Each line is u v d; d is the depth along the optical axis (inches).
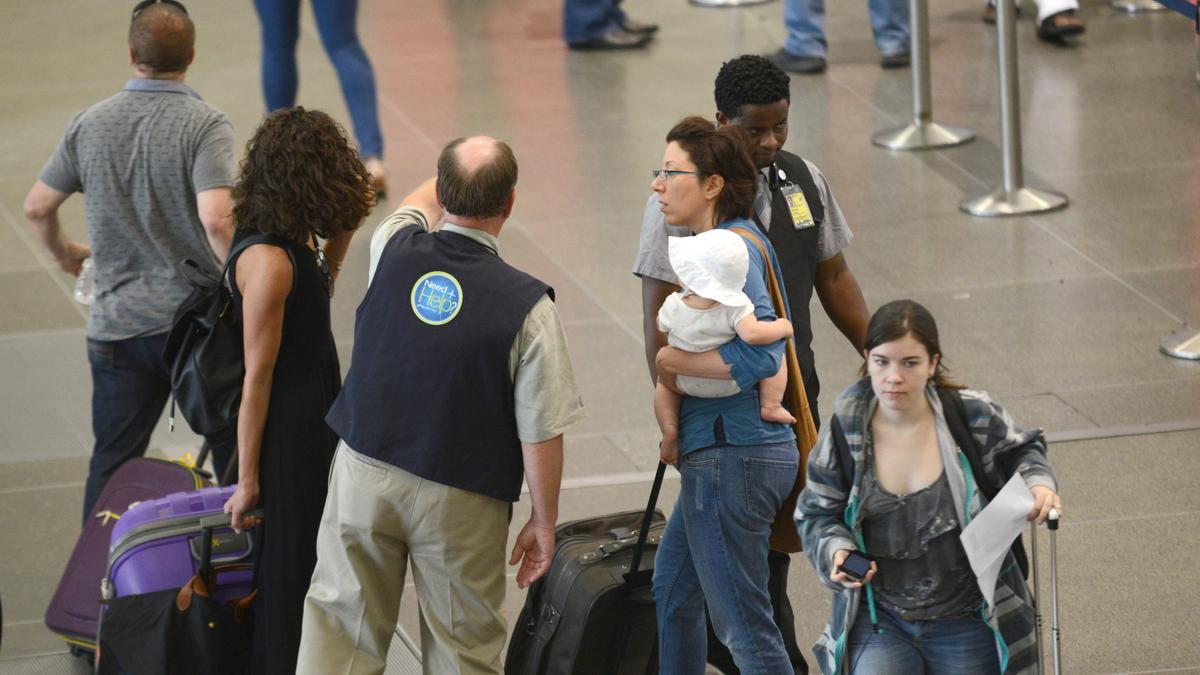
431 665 422.0
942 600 369.1
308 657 418.3
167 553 451.2
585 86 1258.0
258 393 437.7
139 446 572.7
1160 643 517.7
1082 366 749.9
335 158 440.5
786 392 424.5
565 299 860.6
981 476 362.9
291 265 436.1
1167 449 660.7
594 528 461.1
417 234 412.2
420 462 397.1
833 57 1301.7
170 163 544.4
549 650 439.5
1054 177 1008.2
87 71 1326.3
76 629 502.9
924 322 353.4
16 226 980.6
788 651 470.0
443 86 1268.5
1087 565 570.9
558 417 399.2
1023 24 1360.7
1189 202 951.6
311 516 450.3
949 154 1063.6
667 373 407.8
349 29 1010.7
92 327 560.4
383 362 402.0
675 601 434.3
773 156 439.8
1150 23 1347.2
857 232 938.1
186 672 434.0
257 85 1270.9
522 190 1031.6
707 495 409.4
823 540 367.9
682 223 416.5
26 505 657.0
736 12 1462.8
